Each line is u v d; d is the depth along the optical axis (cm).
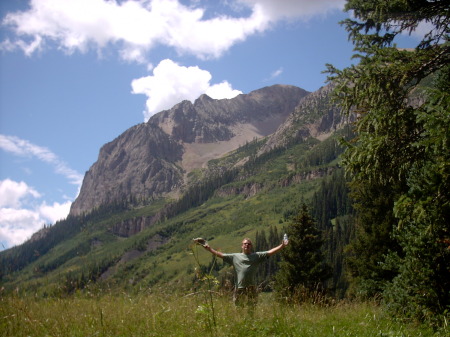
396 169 1000
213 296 790
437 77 1108
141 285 883
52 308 753
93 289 835
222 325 707
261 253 866
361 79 1003
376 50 1029
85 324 703
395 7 1117
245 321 745
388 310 1002
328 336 740
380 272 2089
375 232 2258
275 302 881
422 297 932
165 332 689
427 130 845
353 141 1073
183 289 838
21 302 725
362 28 1239
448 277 925
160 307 784
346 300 1218
